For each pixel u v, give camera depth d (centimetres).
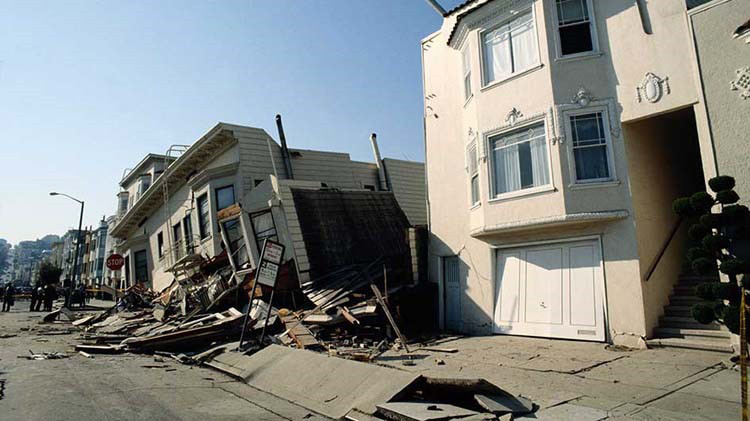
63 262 9569
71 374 895
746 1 882
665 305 1033
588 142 1090
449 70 1539
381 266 1633
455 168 1470
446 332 1377
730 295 760
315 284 1527
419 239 1561
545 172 1135
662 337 971
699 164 1252
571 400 638
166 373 941
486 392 609
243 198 1955
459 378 618
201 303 1789
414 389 646
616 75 1077
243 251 1852
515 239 1223
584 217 1048
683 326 970
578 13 1148
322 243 1644
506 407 580
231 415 627
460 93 1464
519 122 1188
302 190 1738
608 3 1104
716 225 792
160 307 2011
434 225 1541
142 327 1631
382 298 1234
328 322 1230
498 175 1241
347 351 1045
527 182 1171
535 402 634
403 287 1429
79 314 2544
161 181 2598
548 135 1120
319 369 803
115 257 2581
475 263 1349
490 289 1284
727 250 804
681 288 1050
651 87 1011
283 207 1655
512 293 1234
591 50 1117
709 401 610
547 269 1166
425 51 1677
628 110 1050
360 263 1652
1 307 3731
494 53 1288
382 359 979
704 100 920
